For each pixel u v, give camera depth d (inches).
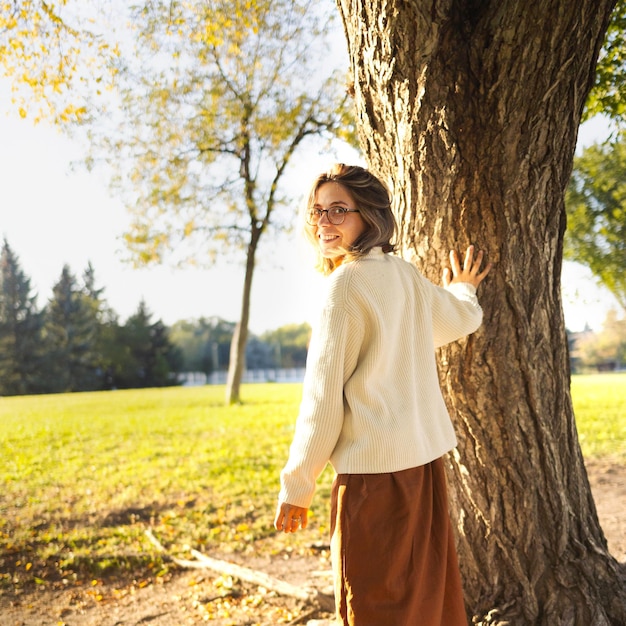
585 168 336.5
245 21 251.6
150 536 185.2
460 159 91.4
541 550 100.2
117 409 601.9
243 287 593.6
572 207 366.3
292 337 2513.5
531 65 84.9
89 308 1791.3
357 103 102.3
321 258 86.4
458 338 92.1
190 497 229.0
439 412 81.9
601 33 87.7
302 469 72.9
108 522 203.6
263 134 494.9
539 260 96.5
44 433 424.5
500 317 96.0
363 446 73.2
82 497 238.5
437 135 91.0
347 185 79.9
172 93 416.5
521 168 90.7
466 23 86.6
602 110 144.1
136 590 152.1
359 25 93.4
